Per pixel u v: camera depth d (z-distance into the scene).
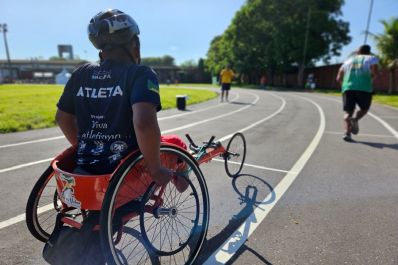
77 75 2.31
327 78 36.44
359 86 6.83
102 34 2.19
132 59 2.30
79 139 2.31
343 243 2.93
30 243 2.90
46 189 3.40
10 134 7.61
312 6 37.59
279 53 39.06
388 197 3.97
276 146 6.59
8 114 9.79
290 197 3.96
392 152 6.14
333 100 18.64
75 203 2.15
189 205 3.43
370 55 7.00
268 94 24.25
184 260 2.74
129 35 2.22
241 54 44.91
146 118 1.97
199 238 2.73
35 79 75.69
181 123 9.52
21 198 3.85
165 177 2.14
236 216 3.47
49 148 6.26
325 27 37.22
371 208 3.66
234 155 4.57
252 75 51.62
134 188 2.29
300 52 37.75
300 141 7.10
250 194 4.05
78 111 2.28
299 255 2.75
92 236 2.14
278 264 2.64
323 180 4.56
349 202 3.82
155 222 3.22
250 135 7.74
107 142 2.20
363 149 6.37
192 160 2.62
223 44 49.47
